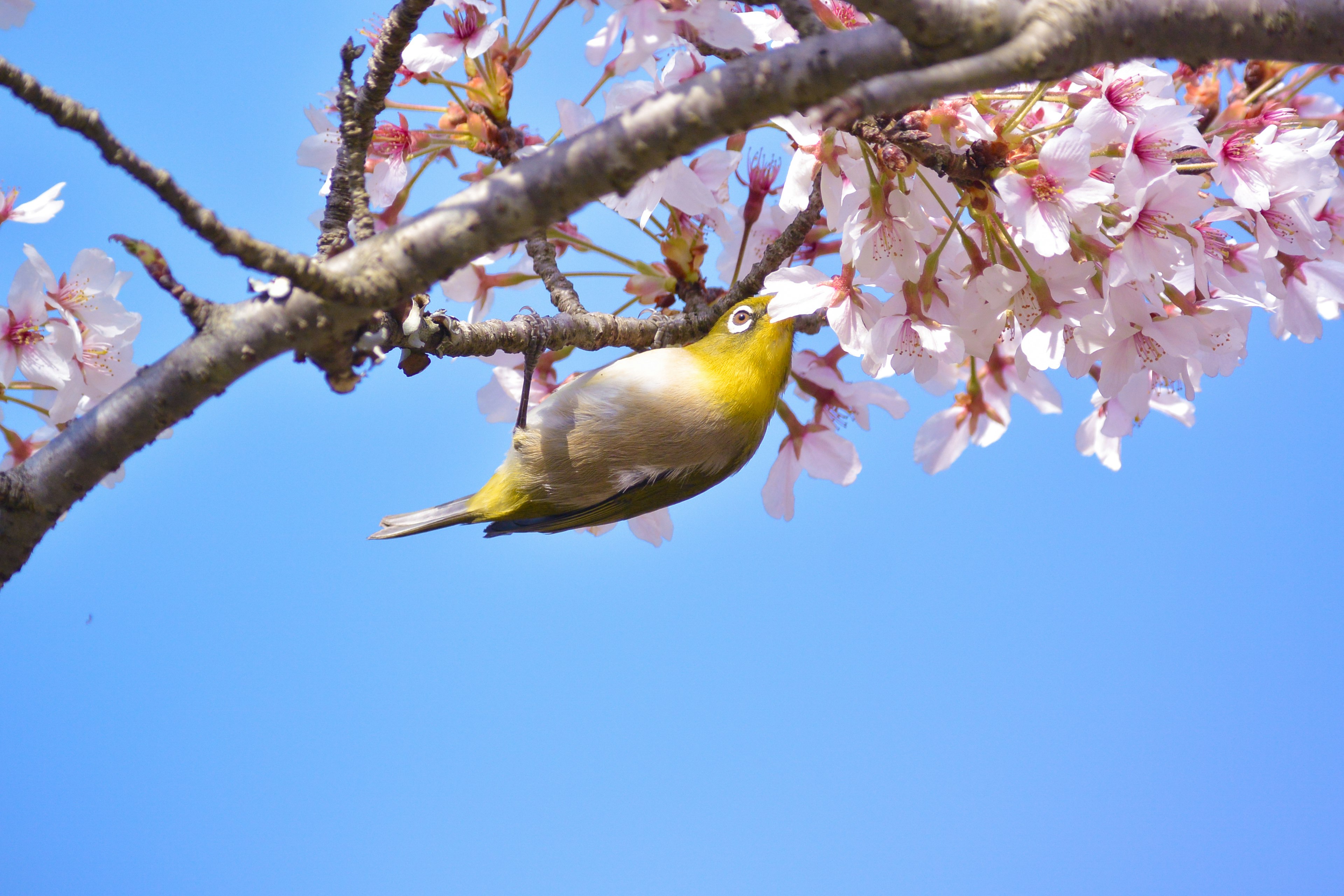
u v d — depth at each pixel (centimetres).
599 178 414
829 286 652
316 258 489
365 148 504
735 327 747
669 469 735
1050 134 619
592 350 732
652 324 770
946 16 374
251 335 437
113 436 454
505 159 721
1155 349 643
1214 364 746
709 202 658
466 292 791
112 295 650
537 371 811
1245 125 685
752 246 827
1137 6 383
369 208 498
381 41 490
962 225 658
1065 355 647
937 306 641
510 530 780
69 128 352
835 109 340
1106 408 834
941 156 585
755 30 585
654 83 639
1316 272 714
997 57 360
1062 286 610
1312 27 397
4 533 465
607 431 719
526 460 734
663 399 716
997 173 591
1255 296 688
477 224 421
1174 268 590
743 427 740
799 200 623
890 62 388
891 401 854
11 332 609
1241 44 400
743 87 396
